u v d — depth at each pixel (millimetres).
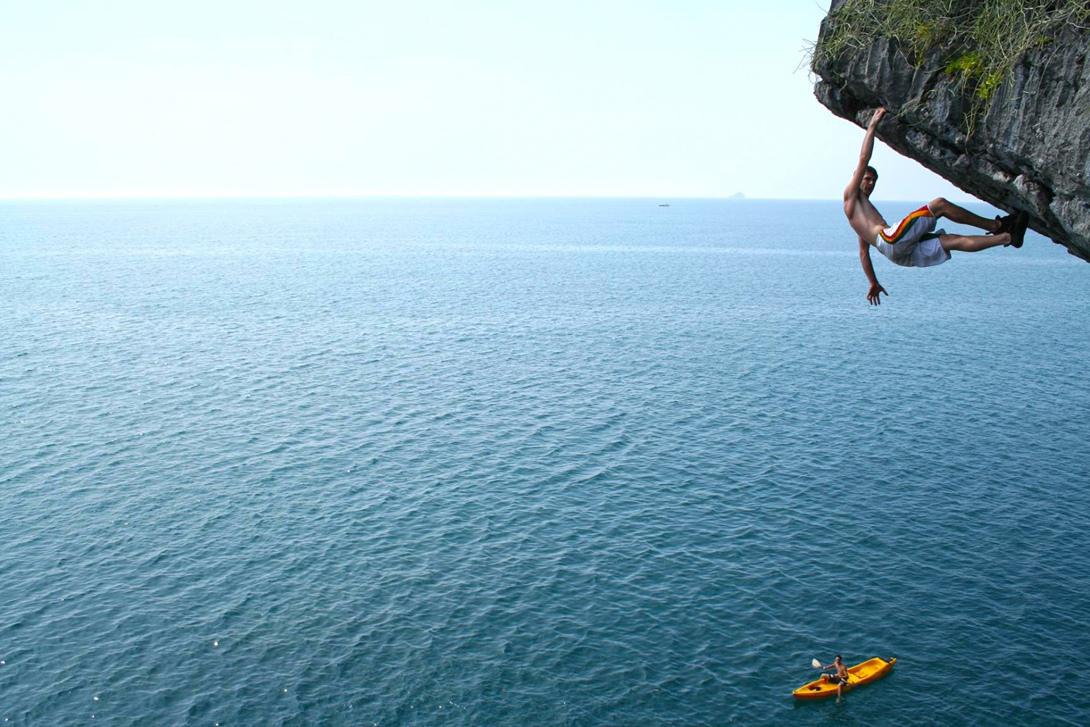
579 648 32688
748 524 43500
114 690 30188
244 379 74188
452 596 36469
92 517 44438
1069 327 105125
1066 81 13180
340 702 29625
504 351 86875
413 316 109812
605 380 73812
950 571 38625
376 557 40000
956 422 61094
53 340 91125
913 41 14734
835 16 15586
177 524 43625
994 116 14156
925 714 29234
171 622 34438
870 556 40031
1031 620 34688
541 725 28500
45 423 60594
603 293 134250
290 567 39062
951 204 13609
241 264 183500
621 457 53531
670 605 35719
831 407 64938
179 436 57906
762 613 35156
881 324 105875
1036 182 14211
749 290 140250
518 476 50312
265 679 30859
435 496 47312
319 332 97812
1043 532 42656
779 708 29484
